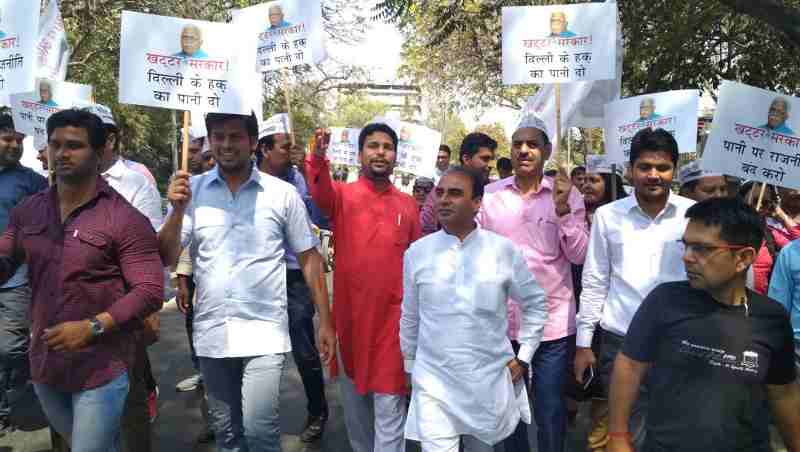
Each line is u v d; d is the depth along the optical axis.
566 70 3.97
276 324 3.34
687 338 2.21
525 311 3.31
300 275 4.52
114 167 4.05
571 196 3.73
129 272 2.80
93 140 2.80
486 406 3.04
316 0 4.88
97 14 13.21
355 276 3.67
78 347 2.59
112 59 14.98
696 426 2.18
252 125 3.36
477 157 5.16
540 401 3.76
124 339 2.86
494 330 3.11
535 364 3.79
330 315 3.59
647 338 2.31
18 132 4.75
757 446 2.18
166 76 3.34
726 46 10.21
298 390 5.67
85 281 2.77
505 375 3.14
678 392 2.22
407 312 3.30
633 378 2.36
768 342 2.15
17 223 2.92
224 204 3.33
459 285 3.11
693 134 4.31
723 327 2.17
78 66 14.62
